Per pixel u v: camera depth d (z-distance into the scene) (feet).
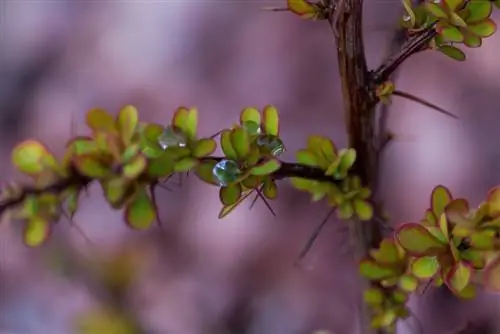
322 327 1.65
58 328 1.73
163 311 1.73
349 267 1.65
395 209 1.70
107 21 2.22
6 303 1.80
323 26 1.96
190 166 0.87
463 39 0.91
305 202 1.77
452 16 0.91
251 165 0.89
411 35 0.96
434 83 1.79
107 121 0.88
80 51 2.20
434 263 0.92
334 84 1.89
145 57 2.12
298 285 1.71
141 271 1.71
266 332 1.69
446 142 1.74
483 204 0.91
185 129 0.89
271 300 1.72
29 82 2.19
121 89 2.10
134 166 0.86
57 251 1.73
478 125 1.74
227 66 2.03
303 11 0.95
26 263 1.81
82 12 2.26
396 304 1.03
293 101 1.92
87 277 1.68
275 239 1.77
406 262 0.98
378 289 1.03
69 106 2.11
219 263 1.80
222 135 0.89
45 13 2.29
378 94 0.97
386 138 1.07
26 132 2.09
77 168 0.87
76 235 1.80
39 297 1.78
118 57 2.15
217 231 1.83
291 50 1.98
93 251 1.71
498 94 1.75
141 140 0.87
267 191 0.92
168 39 2.13
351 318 1.63
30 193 0.87
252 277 1.76
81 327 1.62
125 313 1.64
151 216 0.87
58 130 2.07
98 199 1.87
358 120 0.99
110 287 1.67
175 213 1.86
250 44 2.02
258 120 0.91
